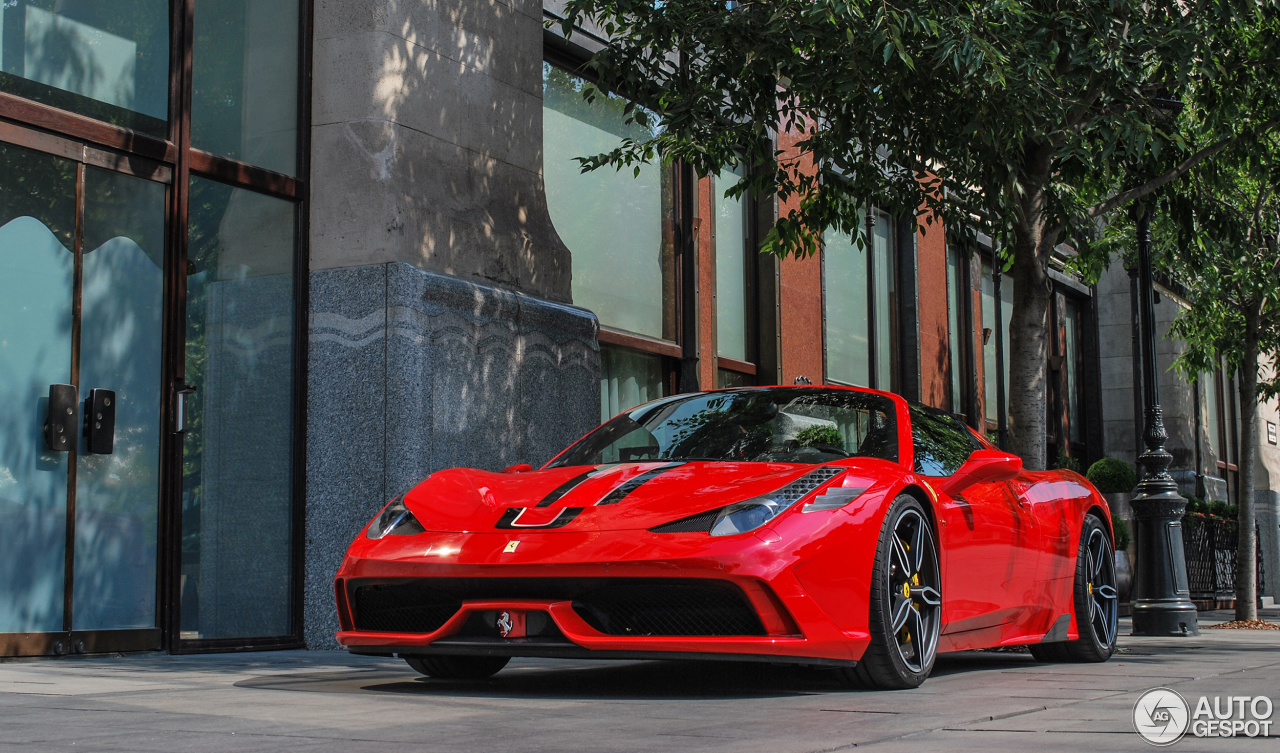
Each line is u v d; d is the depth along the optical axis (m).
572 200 8.58
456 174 6.80
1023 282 7.25
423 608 3.65
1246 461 11.77
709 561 3.27
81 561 5.16
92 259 5.30
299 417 6.25
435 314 6.29
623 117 9.18
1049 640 5.01
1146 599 9.55
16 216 5.00
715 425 4.56
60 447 5.05
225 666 4.66
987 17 6.05
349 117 6.37
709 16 6.59
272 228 6.26
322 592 6.12
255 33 6.27
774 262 10.65
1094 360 17.52
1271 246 11.62
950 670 4.68
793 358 10.88
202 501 5.77
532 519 3.57
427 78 6.64
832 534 3.48
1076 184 7.59
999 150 6.18
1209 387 19.00
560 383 7.20
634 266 9.19
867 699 3.25
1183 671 4.57
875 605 3.57
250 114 6.20
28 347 5.01
